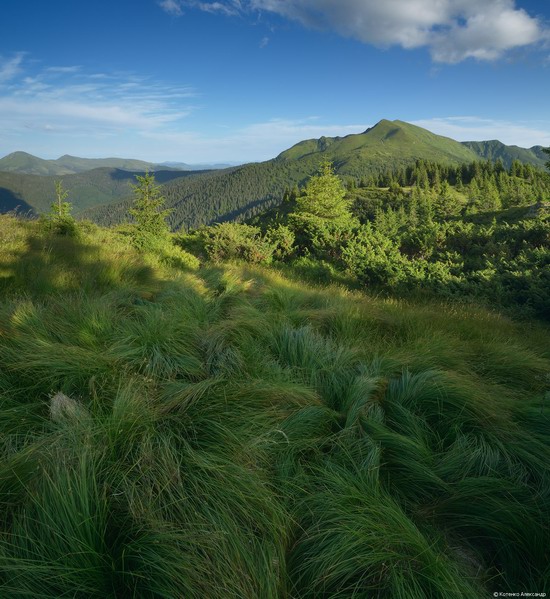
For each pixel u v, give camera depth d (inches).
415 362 149.9
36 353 112.8
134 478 72.7
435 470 91.8
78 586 55.8
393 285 450.9
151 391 108.0
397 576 62.7
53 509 62.6
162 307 191.0
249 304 222.7
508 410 119.6
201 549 62.5
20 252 269.0
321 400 116.5
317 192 1686.8
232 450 85.4
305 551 68.5
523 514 78.7
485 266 546.0
